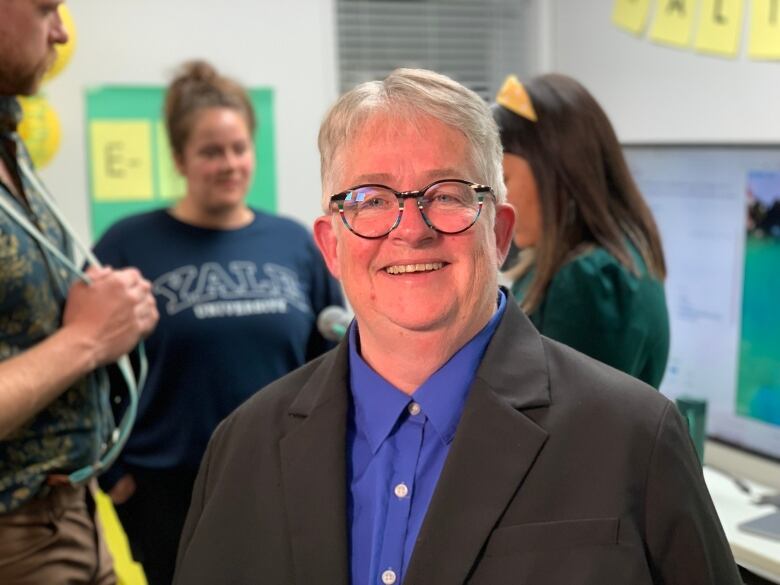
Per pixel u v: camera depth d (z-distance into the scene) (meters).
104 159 2.94
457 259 0.93
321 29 3.15
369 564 0.94
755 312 2.00
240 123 2.24
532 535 0.88
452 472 0.92
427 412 0.97
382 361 1.00
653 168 2.27
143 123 2.96
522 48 3.33
